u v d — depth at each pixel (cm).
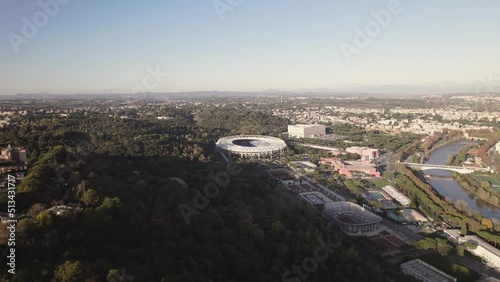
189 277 17562
